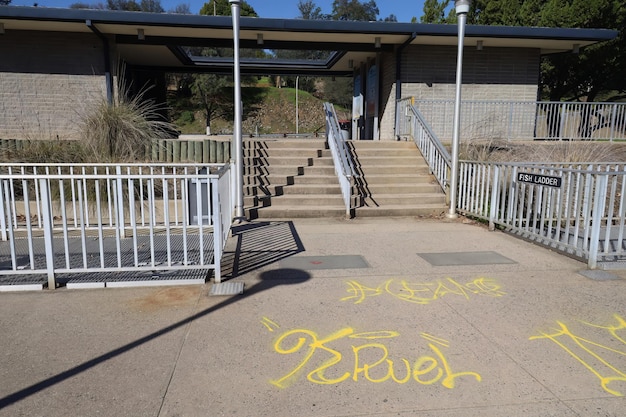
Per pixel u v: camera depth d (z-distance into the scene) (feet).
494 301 14.14
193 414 8.46
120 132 30.66
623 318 12.86
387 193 31.58
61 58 39.09
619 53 64.03
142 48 44.65
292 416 8.43
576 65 69.10
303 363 10.34
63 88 39.34
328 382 9.56
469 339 11.53
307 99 197.77
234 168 26.53
